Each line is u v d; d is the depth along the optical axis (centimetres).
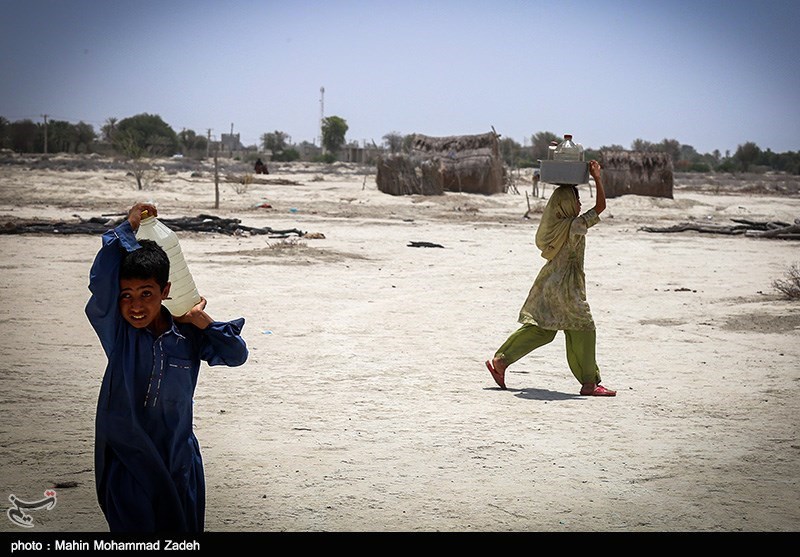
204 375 953
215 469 639
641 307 1557
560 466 659
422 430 754
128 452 412
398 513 557
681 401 873
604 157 5466
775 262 2372
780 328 1332
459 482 620
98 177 5831
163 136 12788
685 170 12744
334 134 16788
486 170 5728
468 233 3184
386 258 2295
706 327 1346
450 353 1124
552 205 889
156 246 411
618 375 1002
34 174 6016
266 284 1727
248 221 3325
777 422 791
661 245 2873
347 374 979
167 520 417
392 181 5400
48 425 741
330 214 3881
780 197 6750
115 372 408
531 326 909
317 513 555
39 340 1132
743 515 559
